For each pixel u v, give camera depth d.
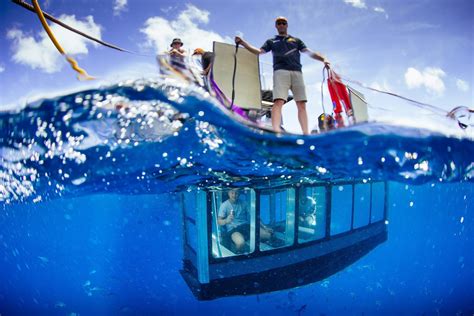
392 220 21.42
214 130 5.00
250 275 5.91
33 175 7.48
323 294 13.25
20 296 19.61
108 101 4.51
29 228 16.45
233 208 6.35
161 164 6.26
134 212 12.98
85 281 19.97
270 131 4.95
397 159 6.41
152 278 15.56
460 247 32.59
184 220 7.29
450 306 23.72
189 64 4.73
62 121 5.05
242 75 5.68
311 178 7.70
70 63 3.63
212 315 10.93
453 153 7.27
